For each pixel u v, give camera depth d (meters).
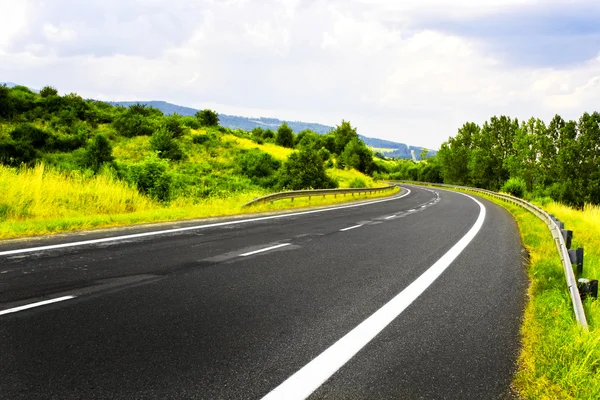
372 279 6.61
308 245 9.60
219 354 3.60
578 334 4.13
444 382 3.30
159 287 5.57
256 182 36.91
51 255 7.01
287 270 6.98
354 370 3.44
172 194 17.91
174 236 9.80
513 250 10.18
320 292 5.75
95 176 16.41
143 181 17.20
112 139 49.22
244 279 6.24
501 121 81.44
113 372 3.17
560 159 59.69
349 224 14.21
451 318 4.90
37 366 3.20
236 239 9.93
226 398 2.89
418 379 3.33
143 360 3.40
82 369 3.19
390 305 5.29
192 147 51.88
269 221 14.09
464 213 20.98
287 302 5.21
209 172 38.53
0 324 3.98
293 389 3.07
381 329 4.43
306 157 36.38
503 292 6.20
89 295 5.04
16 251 7.16
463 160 83.38
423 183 88.44
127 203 14.24
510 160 74.88
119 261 6.90
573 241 11.95
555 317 4.91
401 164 132.75
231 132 77.94
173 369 3.27
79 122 52.47
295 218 15.52
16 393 2.80
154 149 42.69
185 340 3.86
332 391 3.08
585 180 58.00
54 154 37.06
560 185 58.69
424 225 14.78
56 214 11.35
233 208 17.00
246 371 3.31
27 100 54.78
